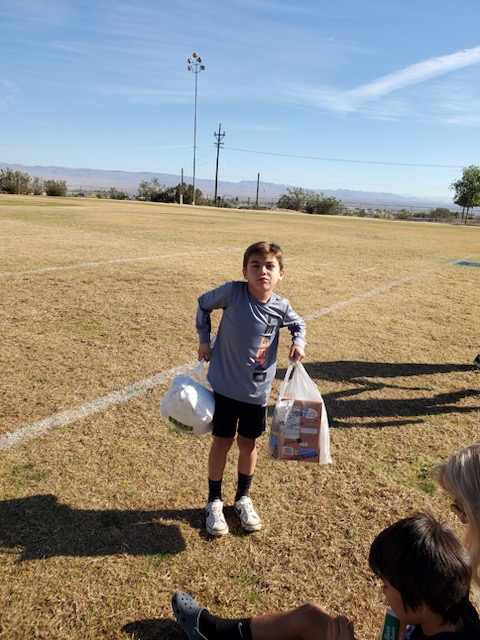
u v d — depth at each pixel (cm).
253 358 257
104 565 232
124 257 1005
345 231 2288
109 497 278
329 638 175
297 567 240
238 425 270
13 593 214
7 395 385
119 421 358
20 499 271
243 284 264
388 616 175
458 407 425
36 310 594
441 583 145
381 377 479
